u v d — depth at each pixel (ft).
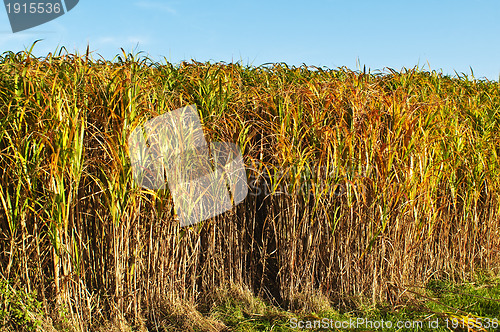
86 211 11.16
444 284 15.01
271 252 13.14
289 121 12.62
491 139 16.47
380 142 13.03
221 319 12.19
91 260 11.31
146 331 11.16
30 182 10.33
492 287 15.03
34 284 10.73
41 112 10.27
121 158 10.52
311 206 12.93
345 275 13.01
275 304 13.11
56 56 12.17
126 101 10.70
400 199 13.04
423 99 15.20
